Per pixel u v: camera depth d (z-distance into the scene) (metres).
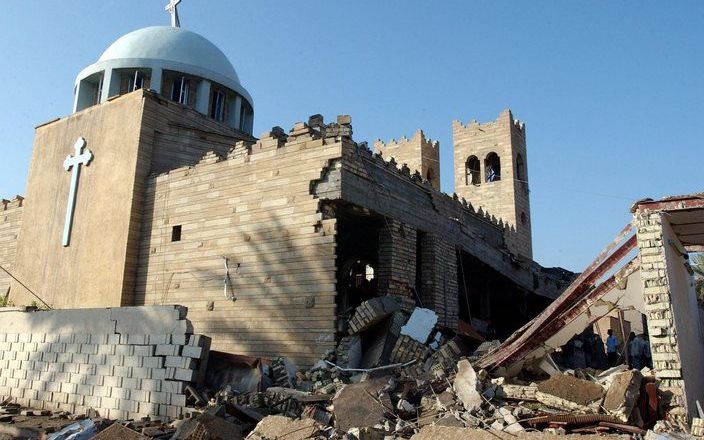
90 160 24.30
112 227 22.16
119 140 23.34
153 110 23.33
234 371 13.89
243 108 37.12
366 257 23.70
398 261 18.77
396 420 9.88
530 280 30.69
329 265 16.34
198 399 12.49
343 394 10.75
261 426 9.94
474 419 9.21
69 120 26.12
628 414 9.08
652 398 9.69
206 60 34.12
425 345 15.61
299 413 11.38
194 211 20.30
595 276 12.03
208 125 25.75
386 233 18.80
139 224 21.94
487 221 29.16
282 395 12.41
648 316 10.59
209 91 33.44
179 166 23.67
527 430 8.72
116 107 24.05
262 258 17.84
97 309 15.23
